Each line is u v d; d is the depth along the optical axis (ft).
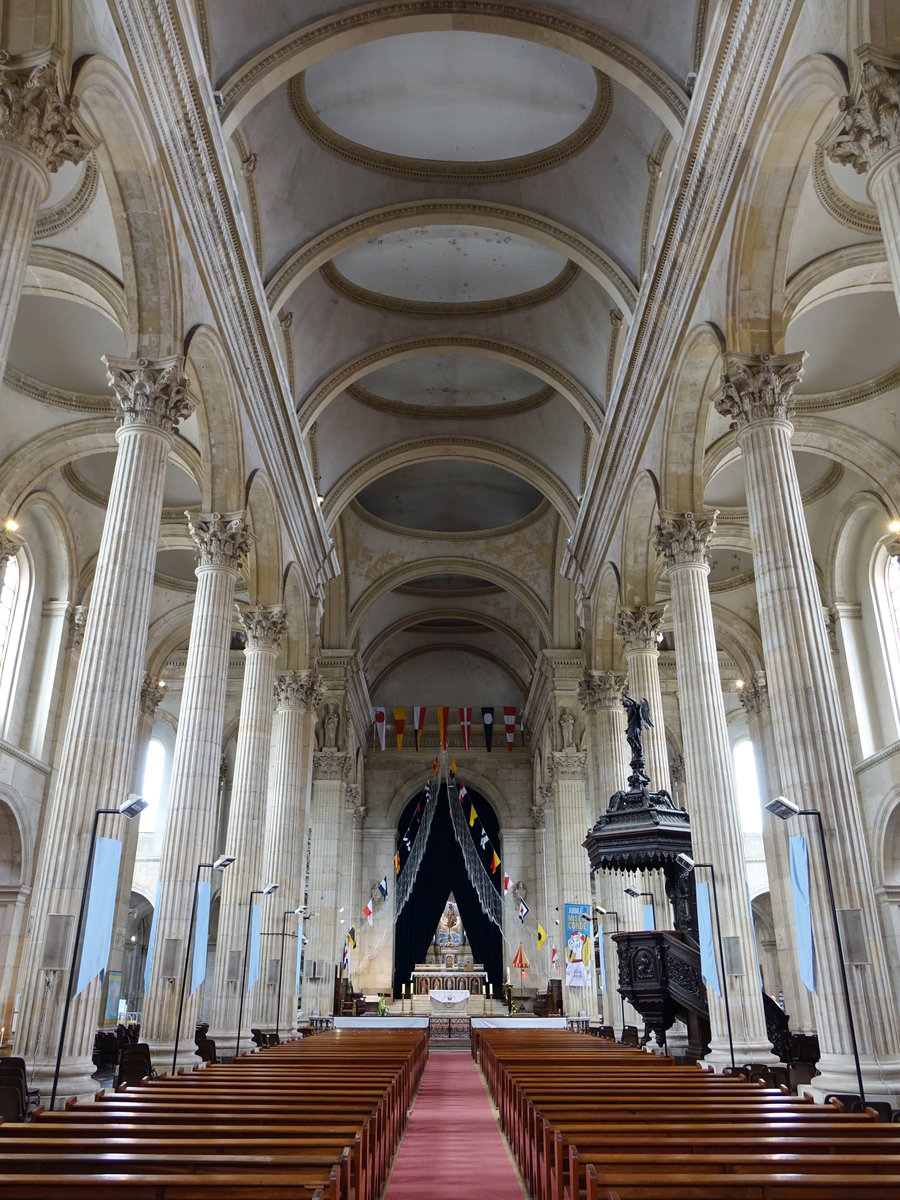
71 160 30.89
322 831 102.89
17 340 60.08
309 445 84.43
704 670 51.24
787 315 51.88
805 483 76.89
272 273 60.59
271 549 66.64
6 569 69.26
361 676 117.39
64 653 75.10
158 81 37.70
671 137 52.85
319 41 47.50
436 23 48.14
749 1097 24.22
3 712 70.33
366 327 76.02
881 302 57.36
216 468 54.70
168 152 40.06
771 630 38.58
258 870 60.90
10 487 65.67
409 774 141.49
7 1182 12.70
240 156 54.29
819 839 34.30
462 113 58.85
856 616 76.84
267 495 63.82
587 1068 34.14
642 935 51.78
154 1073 39.55
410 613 127.85
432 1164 27.61
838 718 36.45
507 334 77.00
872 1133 18.44
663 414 55.11
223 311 49.37
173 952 44.80
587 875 99.40
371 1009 116.88
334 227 62.34
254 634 65.98
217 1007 55.21
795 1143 16.44
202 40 43.65
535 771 135.23
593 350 72.79
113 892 34.01
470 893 140.97
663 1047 50.93
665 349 53.36
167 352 42.39
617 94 54.44
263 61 46.80
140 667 38.42
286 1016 69.31
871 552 75.51
